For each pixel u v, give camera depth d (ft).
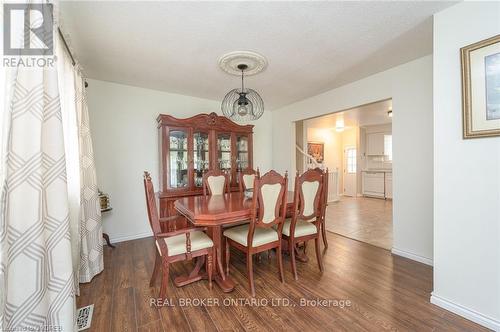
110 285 6.81
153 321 5.24
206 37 6.75
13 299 3.50
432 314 5.40
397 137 8.93
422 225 8.22
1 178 3.22
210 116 11.94
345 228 12.50
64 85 5.96
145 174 6.37
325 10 5.58
